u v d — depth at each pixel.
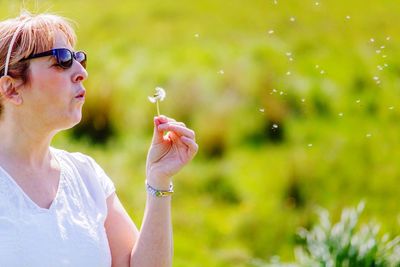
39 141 3.73
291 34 24.61
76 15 27.25
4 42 3.67
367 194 15.02
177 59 22.81
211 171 16.53
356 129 18.00
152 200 3.95
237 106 18.64
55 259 3.55
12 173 3.64
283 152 17.06
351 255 10.15
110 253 3.89
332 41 23.58
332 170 15.80
